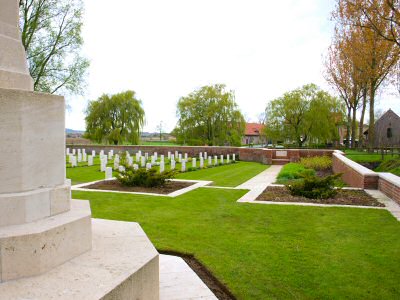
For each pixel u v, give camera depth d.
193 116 37.34
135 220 7.07
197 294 3.79
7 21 3.14
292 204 8.70
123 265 2.92
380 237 5.88
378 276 4.30
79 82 22.30
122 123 38.41
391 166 16.20
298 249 5.29
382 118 53.69
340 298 3.78
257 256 4.99
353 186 13.07
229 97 36.78
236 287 4.02
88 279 2.62
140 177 12.08
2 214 2.75
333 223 6.84
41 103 3.02
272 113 39.59
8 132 2.77
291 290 3.96
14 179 2.83
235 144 37.41
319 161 22.52
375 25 19.50
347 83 31.33
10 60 3.13
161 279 4.17
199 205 8.66
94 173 17.52
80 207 3.52
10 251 2.56
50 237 2.77
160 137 63.72
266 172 19.12
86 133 38.84
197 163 25.03
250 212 7.83
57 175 3.24
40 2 19.48
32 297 2.33
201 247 5.36
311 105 36.56
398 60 23.69
